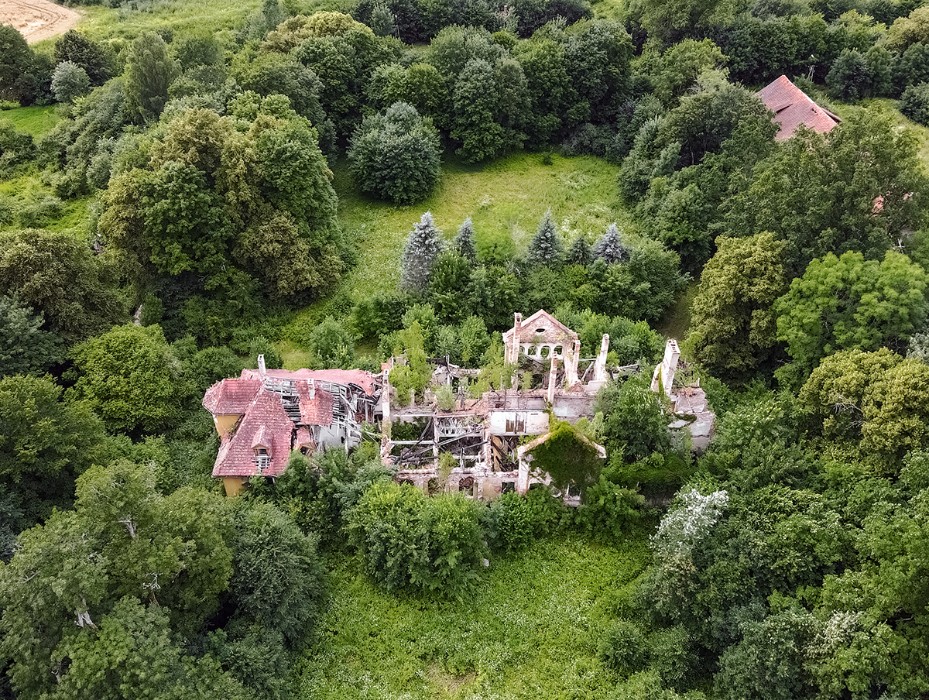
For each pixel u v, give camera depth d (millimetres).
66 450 39594
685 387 46344
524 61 88000
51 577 28797
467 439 47562
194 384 52250
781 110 77500
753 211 56656
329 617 38281
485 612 38688
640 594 38344
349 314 63312
